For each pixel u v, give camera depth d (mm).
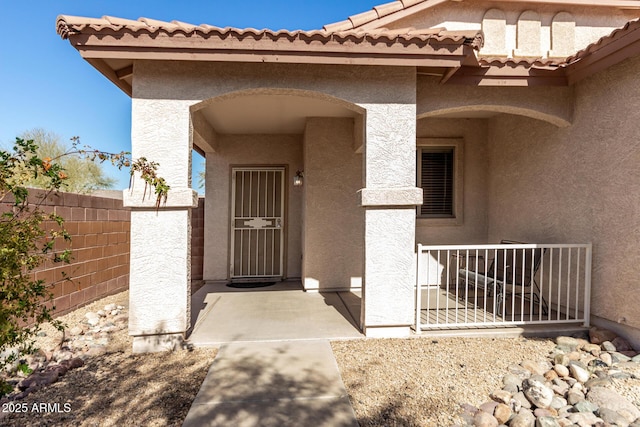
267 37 4105
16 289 2785
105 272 7270
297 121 7500
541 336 4875
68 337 4898
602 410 3113
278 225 8727
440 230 7602
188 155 4422
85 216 6539
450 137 7613
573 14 7059
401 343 4578
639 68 4332
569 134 5410
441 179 7738
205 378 3605
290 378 3596
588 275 5004
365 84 4664
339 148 7402
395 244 4707
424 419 2988
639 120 4332
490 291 6918
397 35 4191
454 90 5078
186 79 4410
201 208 9352
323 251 7426
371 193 4621
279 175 8742
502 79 4930
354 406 3160
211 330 4926
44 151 13562
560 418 3035
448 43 4293
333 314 5730
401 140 4699
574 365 3826
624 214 4527
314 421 2900
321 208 7406
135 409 3127
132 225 4316
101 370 3873
